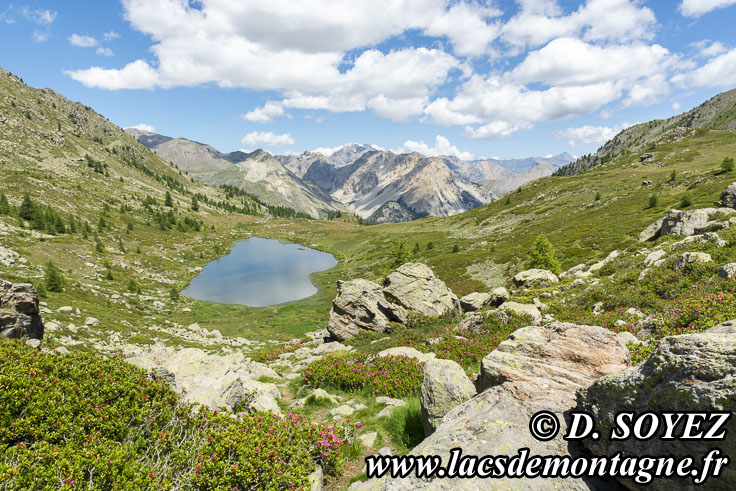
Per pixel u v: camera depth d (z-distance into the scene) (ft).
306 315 249.34
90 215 551.59
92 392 24.61
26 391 21.04
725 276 57.93
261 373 65.00
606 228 263.29
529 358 26.20
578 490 14.82
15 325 62.13
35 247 324.39
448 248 406.41
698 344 14.82
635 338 44.29
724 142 558.97
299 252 556.10
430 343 78.13
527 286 155.63
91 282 281.54
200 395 34.50
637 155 628.69
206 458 20.26
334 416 38.75
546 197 515.50
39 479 15.12
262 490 19.93
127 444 20.63
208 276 401.08
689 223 127.03
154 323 194.49
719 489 11.87
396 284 124.77
